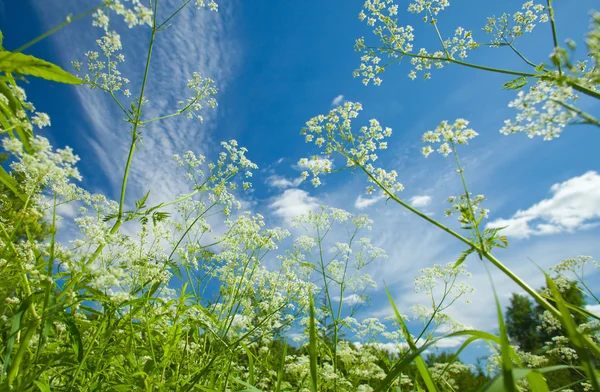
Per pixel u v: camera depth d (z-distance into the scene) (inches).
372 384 17.5
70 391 7.6
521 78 12.7
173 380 9.7
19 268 7.2
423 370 6.3
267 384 15.5
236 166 17.7
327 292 16.5
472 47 16.5
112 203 13.9
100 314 8.8
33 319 6.8
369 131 13.2
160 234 12.9
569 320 4.8
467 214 8.8
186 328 11.0
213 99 16.0
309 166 13.7
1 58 6.4
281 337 16.1
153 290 10.6
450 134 9.9
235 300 14.0
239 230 15.5
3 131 6.9
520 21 15.4
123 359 10.5
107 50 13.8
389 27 18.1
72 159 7.4
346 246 20.2
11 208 8.1
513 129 9.2
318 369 13.4
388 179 12.5
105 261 10.5
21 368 7.2
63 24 6.5
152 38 12.5
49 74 6.9
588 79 8.8
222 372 10.9
